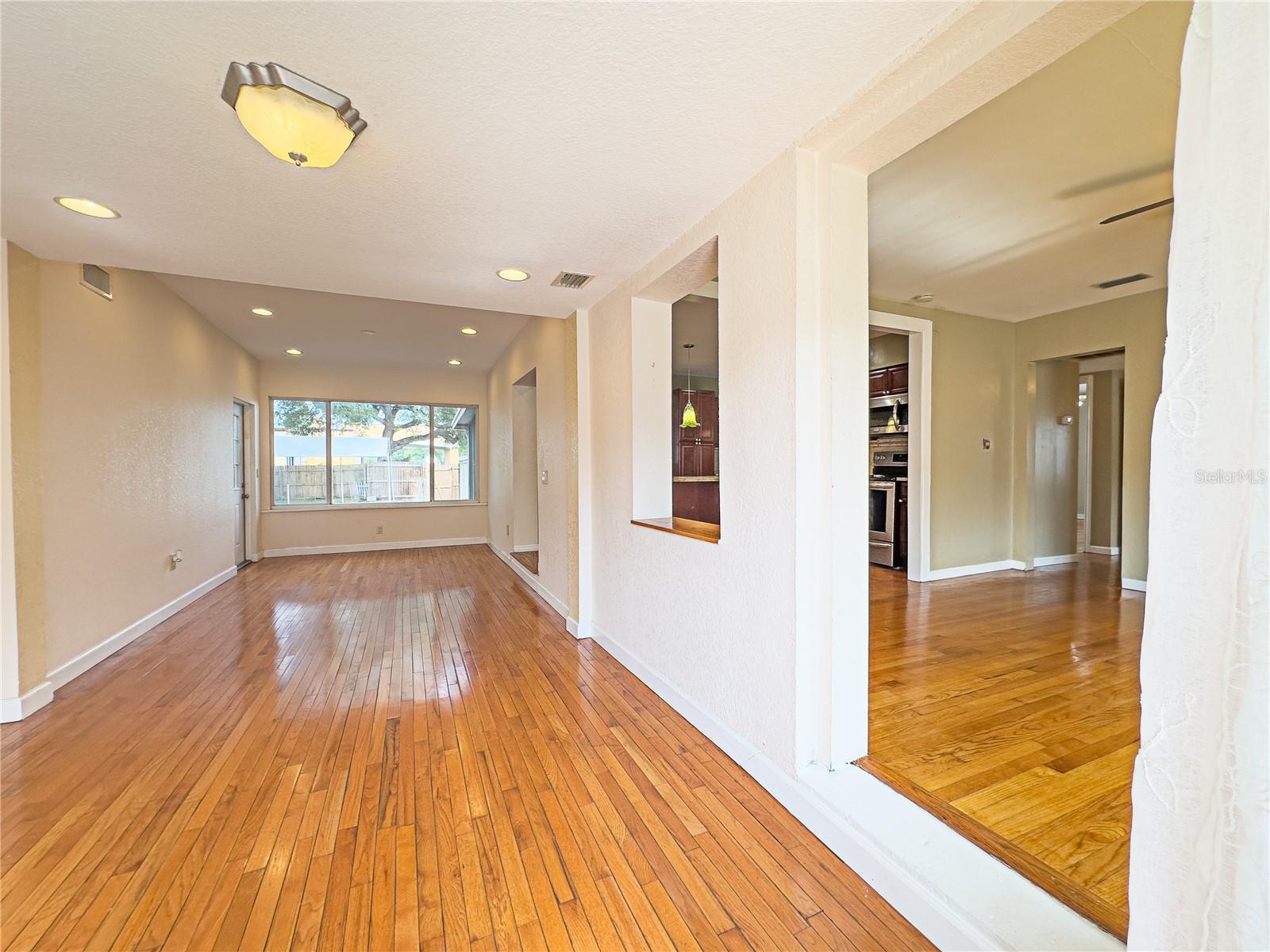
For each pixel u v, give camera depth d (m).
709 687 2.26
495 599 4.73
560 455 4.29
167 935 1.29
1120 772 1.88
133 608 3.59
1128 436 4.58
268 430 6.83
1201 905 0.76
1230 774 0.72
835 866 1.53
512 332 5.60
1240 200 0.72
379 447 7.50
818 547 1.77
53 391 2.81
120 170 1.86
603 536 3.43
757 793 1.87
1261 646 0.69
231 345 5.62
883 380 5.66
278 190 2.01
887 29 1.27
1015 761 1.95
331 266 2.79
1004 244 3.33
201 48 1.30
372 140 1.70
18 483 2.47
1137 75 1.87
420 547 7.64
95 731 2.32
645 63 1.38
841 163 1.70
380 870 1.51
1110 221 3.03
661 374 3.05
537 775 1.98
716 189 2.03
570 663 3.15
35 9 1.17
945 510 5.03
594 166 1.87
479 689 2.76
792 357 1.76
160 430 3.97
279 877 1.48
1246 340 0.71
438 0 1.17
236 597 4.76
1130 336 4.54
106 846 1.60
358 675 2.96
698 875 1.49
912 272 3.88
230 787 1.90
